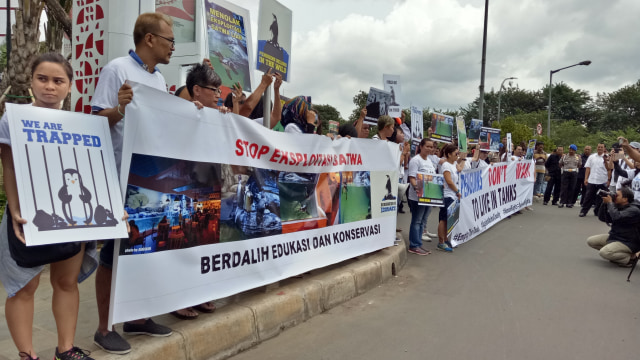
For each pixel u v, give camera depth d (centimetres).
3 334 335
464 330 420
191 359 324
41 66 254
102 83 305
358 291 519
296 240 456
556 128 6494
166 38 325
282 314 410
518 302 504
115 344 291
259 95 464
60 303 269
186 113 336
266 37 467
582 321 449
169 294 325
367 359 356
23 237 237
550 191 1498
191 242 342
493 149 1394
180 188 333
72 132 260
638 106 7788
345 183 535
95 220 258
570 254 755
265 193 416
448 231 761
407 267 652
